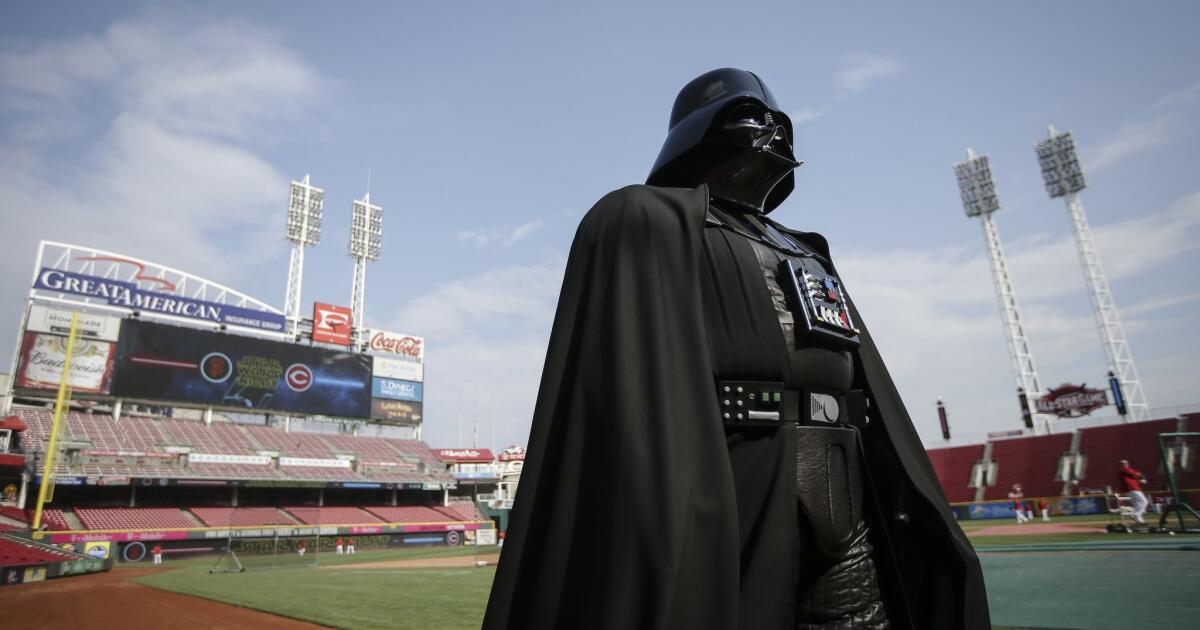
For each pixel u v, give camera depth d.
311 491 51.56
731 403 1.28
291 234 57.09
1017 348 53.56
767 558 1.17
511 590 1.07
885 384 1.74
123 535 35.25
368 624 9.91
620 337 1.12
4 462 33.59
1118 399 47.03
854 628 1.35
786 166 1.71
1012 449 48.78
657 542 0.96
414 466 57.06
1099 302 49.38
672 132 1.69
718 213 1.53
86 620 11.70
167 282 44.16
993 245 56.53
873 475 1.69
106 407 45.78
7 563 20.47
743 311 1.35
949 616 1.47
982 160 58.25
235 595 15.11
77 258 40.44
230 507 44.66
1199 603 6.47
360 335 53.91
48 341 38.59
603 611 0.94
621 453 1.02
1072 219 52.84
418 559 32.94
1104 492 37.97
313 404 48.69
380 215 62.72
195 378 43.78
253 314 47.75
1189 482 38.19
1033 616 6.42
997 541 18.52
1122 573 9.02
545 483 1.12
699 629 0.95
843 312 1.52
